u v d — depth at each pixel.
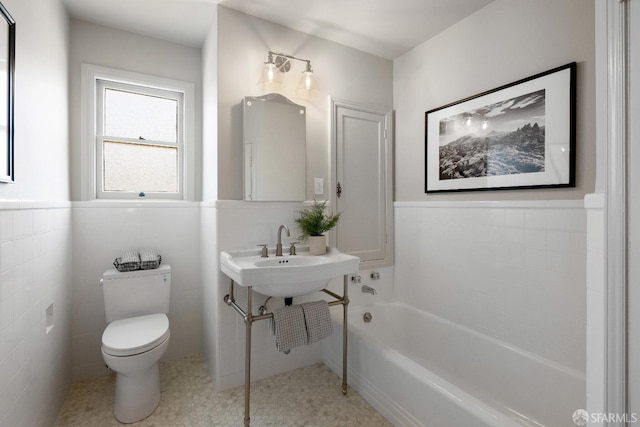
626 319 0.76
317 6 2.01
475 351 1.99
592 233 0.94
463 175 2.12
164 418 1.71
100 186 2.20
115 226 2.18
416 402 1.52
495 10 1.94
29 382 1.29
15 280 1.16
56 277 1.67
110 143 2.24
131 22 2.13
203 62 2.38
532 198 1.76
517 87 1.81
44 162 1.55
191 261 2.42
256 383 2.04
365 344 1.88
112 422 1.67
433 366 2.26
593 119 1.52
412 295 2.53
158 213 2.30
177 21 2.12
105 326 2.14
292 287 1.67
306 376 2.13
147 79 2.27
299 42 2.27
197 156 2.44
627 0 0.77
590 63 1.53
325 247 2.13
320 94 2.36
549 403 1.62
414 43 2.44
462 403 1.30
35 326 1.36
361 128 2.55
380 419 1.69
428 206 2.38
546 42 1.70
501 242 1.91
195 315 2.43
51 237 1.59
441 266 2.29
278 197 2.13
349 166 2.49
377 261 2.62
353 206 2.51
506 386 1.81
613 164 0.79
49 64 1.63
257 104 2.07
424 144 2.41
